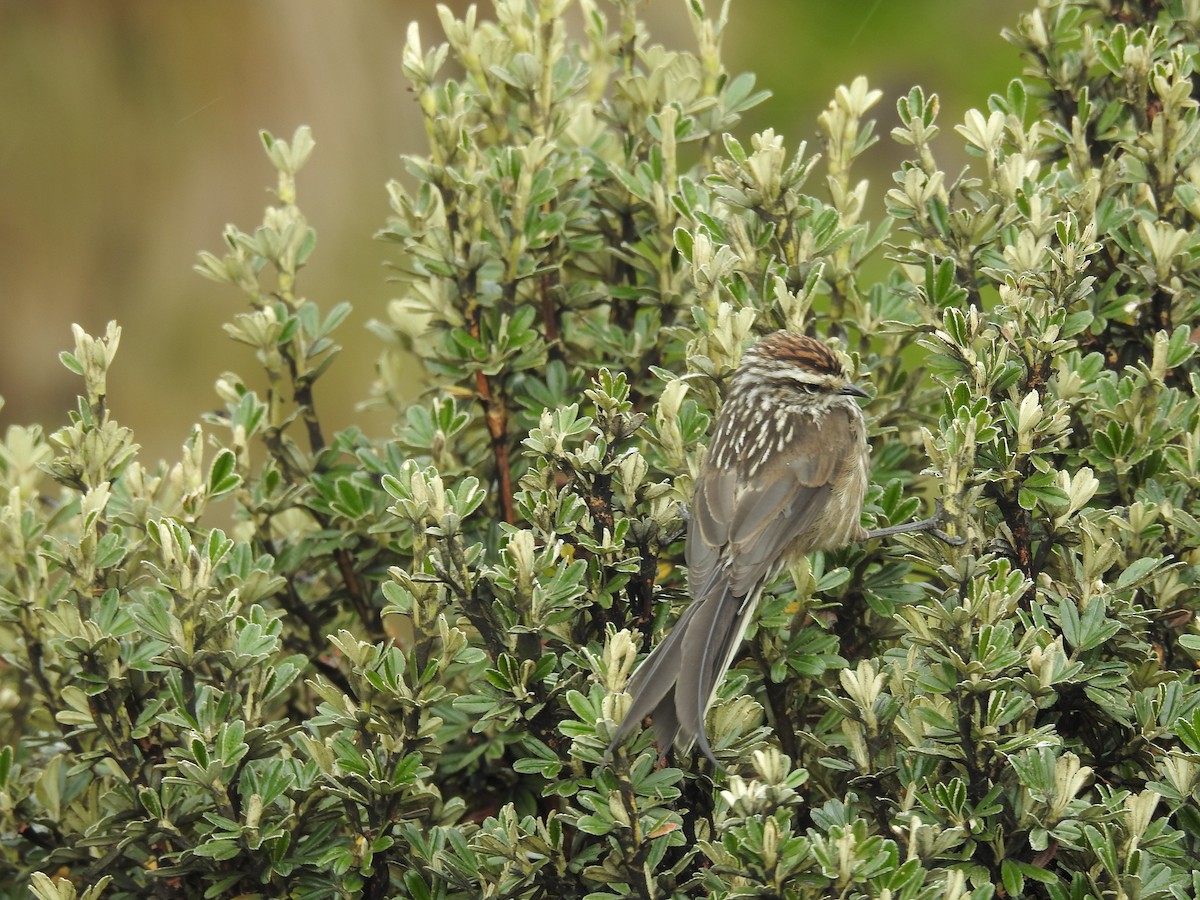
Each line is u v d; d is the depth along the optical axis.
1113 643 9.30
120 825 9.82
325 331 12.48
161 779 10.05
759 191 11.01
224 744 9.12
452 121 11.71
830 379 10.91
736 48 24.61
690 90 12.69
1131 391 10.12
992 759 8.77
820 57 24.14
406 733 9.41
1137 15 12.66
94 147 23.97
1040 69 12.34
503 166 11.61
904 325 10.67
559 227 11.57
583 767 9.41
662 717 9.07
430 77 11.77
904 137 11.30
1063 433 9.69
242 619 10.16
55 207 23.80
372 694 9.52
